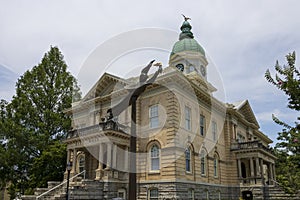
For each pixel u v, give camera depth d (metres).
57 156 30.77
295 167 12.09
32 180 30.61
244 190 30.11
